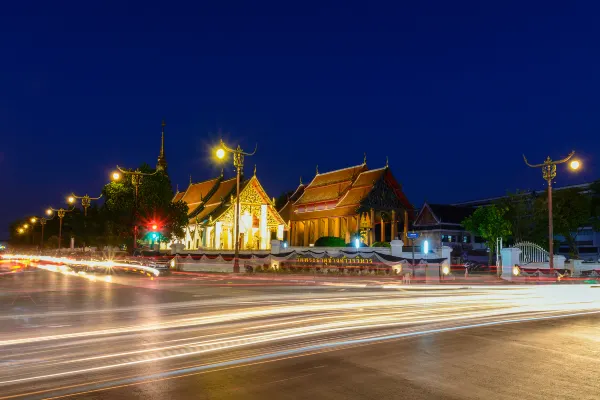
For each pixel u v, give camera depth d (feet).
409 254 150.10
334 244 174.91
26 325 44.93
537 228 191.31
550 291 82.58
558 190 211.82
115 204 210.38
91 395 24.06
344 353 33.19
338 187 270.05
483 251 245.04
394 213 251.39
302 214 286.46
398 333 40.83
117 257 207.00
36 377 27.27
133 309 57.00
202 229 252.62
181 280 114.01
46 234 395.14
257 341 37.27
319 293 79.25
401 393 24.38
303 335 39.78
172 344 36.14
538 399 23.48
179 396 23.91
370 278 125.59
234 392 24.52
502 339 38.32
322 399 23.48
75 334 40.29
